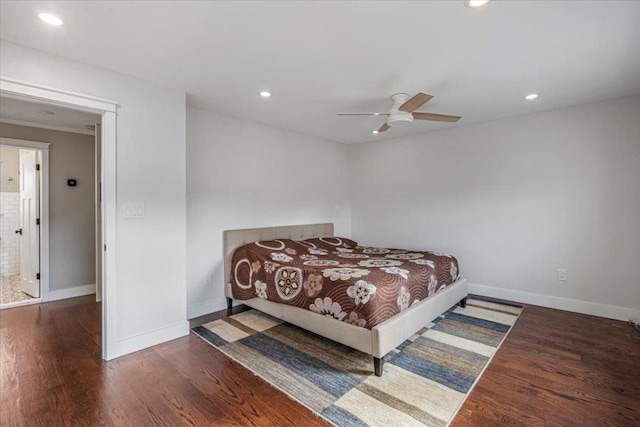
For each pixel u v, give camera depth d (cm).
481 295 424
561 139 364
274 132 442
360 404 195
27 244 435
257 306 335
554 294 373
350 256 366
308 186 495
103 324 252
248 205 409
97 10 178
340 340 247
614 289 338
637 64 251
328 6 176
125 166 262
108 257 251
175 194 294
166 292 287
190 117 349
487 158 416
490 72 265
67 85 234
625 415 183
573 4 175
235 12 181
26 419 181
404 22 192
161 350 268
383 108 359
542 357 252
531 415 183
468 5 176
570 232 361
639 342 279
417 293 277
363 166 556
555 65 253
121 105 260
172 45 219
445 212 456
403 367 238
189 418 182
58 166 425
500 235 409
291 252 368
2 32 200
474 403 195
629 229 329
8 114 368
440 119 314
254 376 227
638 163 322
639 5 175
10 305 386
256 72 263
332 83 286
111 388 212
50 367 239
